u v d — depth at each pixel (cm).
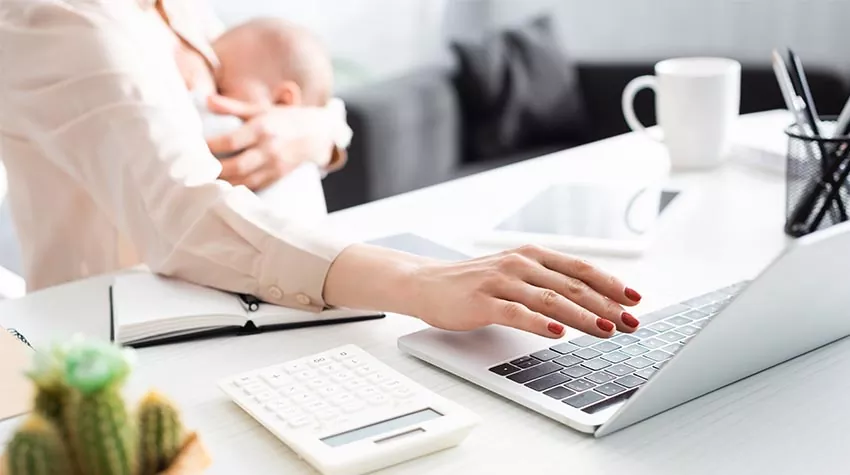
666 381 61
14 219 119
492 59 273
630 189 121
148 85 97
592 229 105
